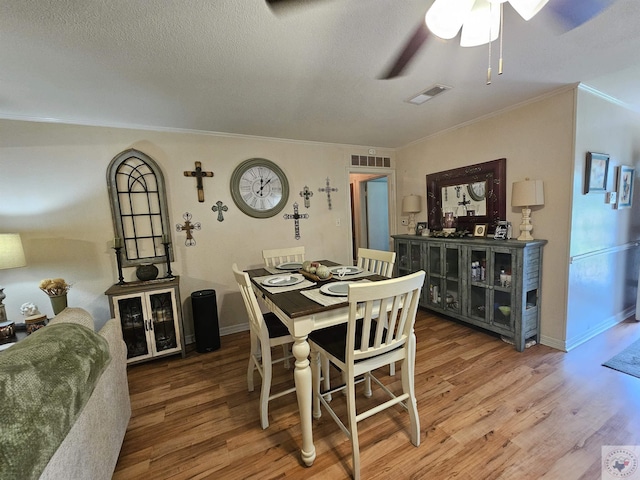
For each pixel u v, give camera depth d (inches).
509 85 88.0
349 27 55.7
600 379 81.9
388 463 57.9
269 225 135.6
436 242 128.8
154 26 53.1
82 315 59.9
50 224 99.8
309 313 56.8
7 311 95.8
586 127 93.8
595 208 102.0
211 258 124.5
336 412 74.2
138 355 101.3
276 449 63.1
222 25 53.7
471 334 115.4
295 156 140.3
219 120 106.4
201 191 120.3
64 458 37.5
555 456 57.6
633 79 86.0
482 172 118.8
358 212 218.1
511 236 110.3
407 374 61.1
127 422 68.0
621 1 50.5
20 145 94.9
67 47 58.1
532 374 85.7
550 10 53.0
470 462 57.3
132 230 111.0
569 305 97.5
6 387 31.6
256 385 88.2
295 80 77.4
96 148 104.3
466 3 40.7
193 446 64.6
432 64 72.0
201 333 110.6
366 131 129.0
